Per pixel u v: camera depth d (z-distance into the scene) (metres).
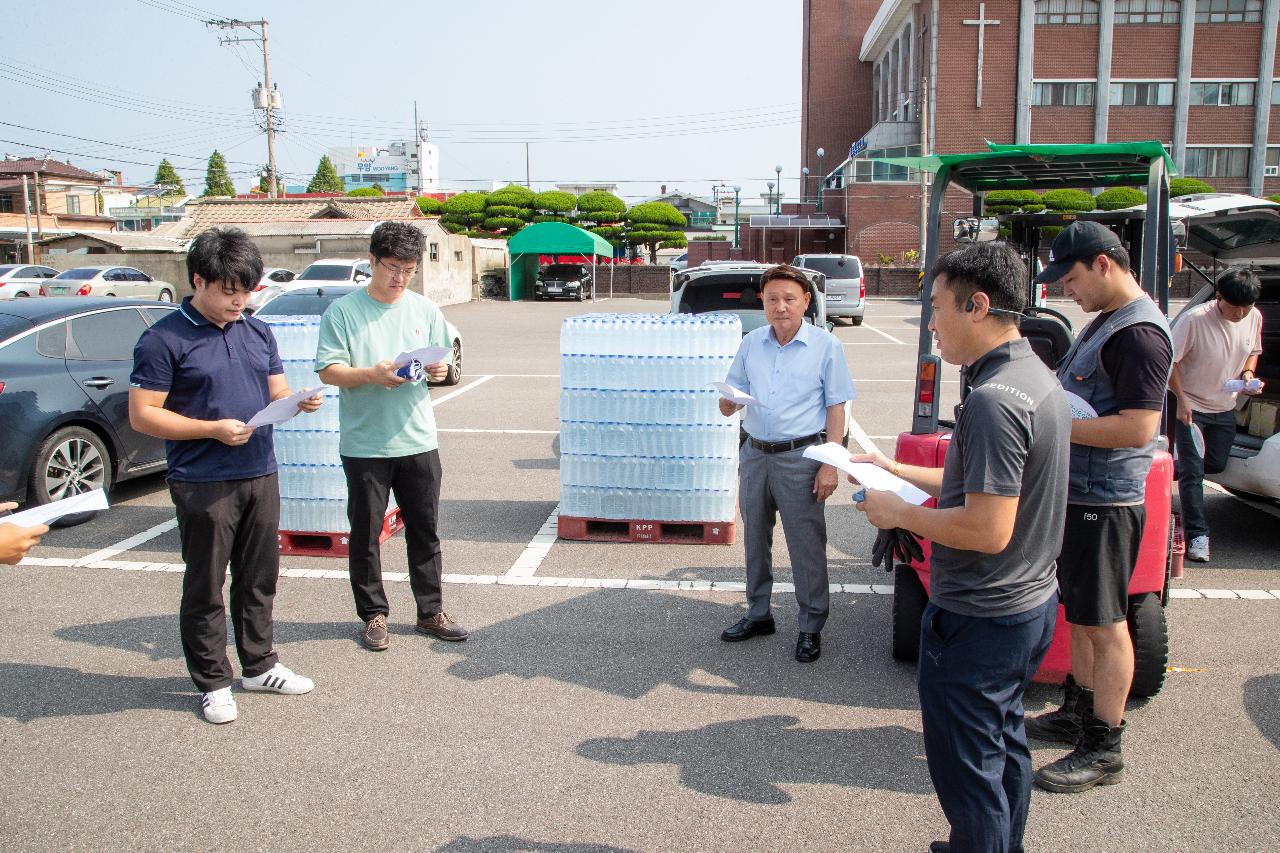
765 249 44.91
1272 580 5.23
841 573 5.45
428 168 83.38
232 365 3.60
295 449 5.59
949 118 40.56
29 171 58.47
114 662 4.21
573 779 3.25
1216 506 6.77
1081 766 3.21
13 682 4.00
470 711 3.75
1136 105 40.19
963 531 2.22
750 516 4.34
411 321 4.34
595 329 5.71
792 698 3.87
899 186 42.06
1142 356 3.00
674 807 3.08
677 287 8.57
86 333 6.66
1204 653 4.29
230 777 3.26
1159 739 3.53
